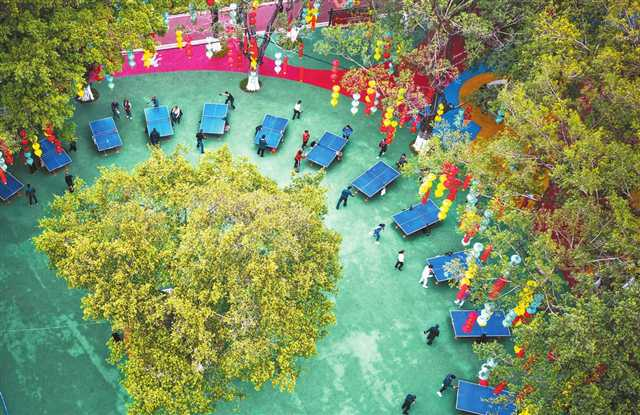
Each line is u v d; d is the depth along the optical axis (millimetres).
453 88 41750
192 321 21234
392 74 38719
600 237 24219
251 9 39969
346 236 33281
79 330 28234
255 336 21984
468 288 29797
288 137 37938
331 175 36219
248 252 22172
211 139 37281
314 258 23750
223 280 22297
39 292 29328
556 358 22172
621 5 26969
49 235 23453
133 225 22688
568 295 23578
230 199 23172
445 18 33406
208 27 40031
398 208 35094
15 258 30422
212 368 22750
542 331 22656
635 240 22016
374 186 34812
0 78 27797
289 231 22406
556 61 27703
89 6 31250
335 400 27125
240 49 39781
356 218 34281
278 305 21969
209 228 22125
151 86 39719
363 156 37469
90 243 22781
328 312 24531
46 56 27891
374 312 30328
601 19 29531
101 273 22391
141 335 22109
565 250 23984
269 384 27234
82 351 27609
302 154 36344
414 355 29016
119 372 27141
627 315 20828
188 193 24016
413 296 31172
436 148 29031
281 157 36812
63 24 29125
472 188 28516
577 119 24953
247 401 26625
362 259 32375
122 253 22016
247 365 22000
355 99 33812
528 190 28391
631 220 22938
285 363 22250
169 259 22812
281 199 24062
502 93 27391
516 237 25094
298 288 22562
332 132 38656
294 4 46781
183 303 21562
